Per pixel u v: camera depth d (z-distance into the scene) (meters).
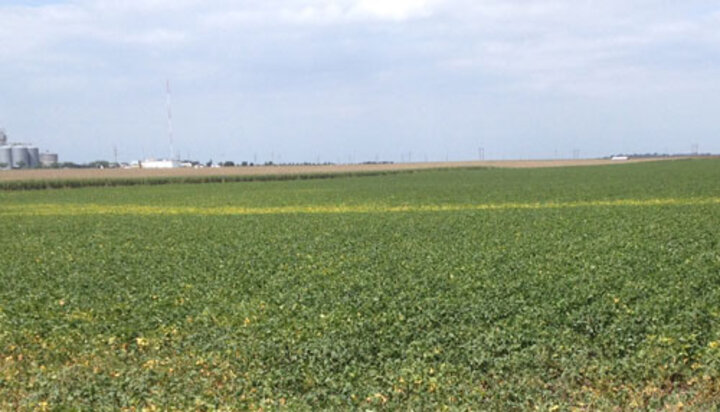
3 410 11.68
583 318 15.13
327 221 39.94
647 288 17.48
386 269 22.20
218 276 22.06
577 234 29.22
